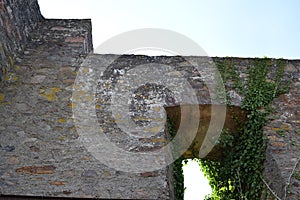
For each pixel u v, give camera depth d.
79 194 4.27
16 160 4.51
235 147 5.20
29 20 5.78
